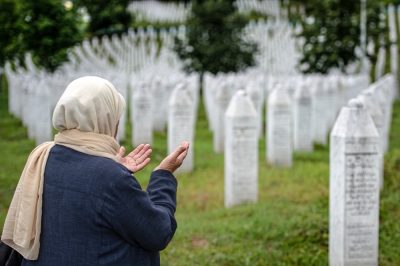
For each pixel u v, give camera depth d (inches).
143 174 471.5
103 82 125.4
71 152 122.3
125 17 1681.8
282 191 403.9
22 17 847.1
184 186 440.1
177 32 1600.6
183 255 274.1
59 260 119.5
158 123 708.7
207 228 310.7
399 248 274.4
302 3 2020.2
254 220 315.3
